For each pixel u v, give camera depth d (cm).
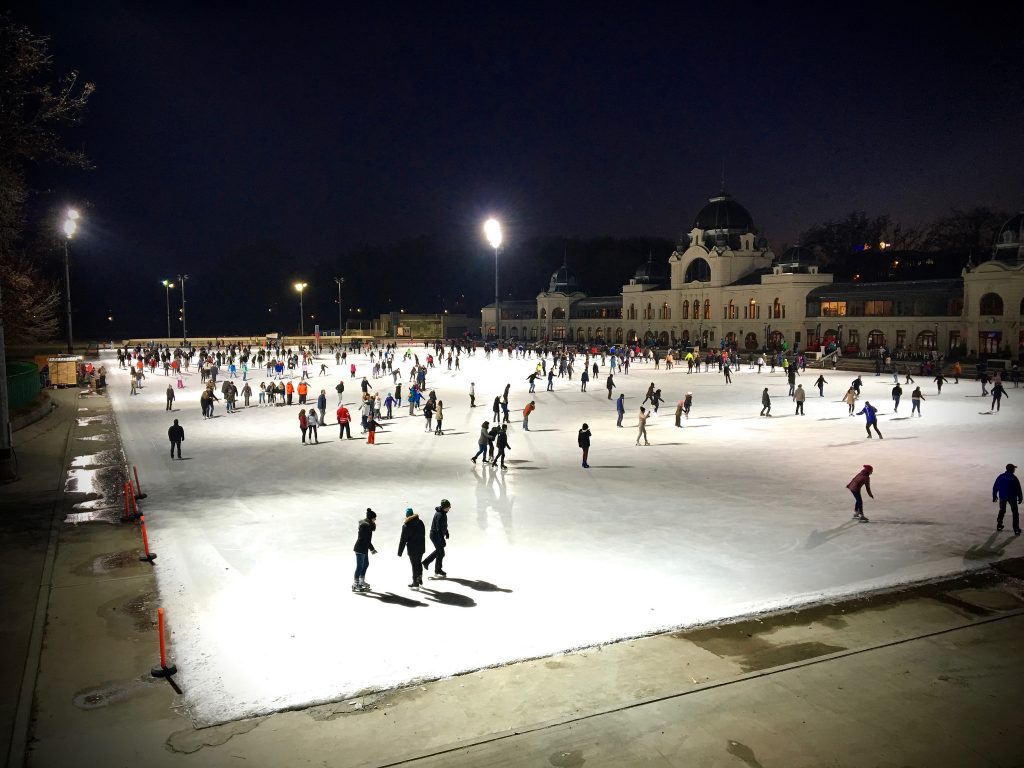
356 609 1209
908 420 3341
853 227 12081
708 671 993
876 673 986
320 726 870
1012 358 5641
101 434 3131
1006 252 5925
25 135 1956
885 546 1541
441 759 803
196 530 1670
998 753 808
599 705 909
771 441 2853
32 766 789
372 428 2878
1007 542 1562
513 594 1274
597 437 2984
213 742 836
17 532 1641
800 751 812
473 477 2233
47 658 1035
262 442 2933
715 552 1504
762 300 8062
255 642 1086
